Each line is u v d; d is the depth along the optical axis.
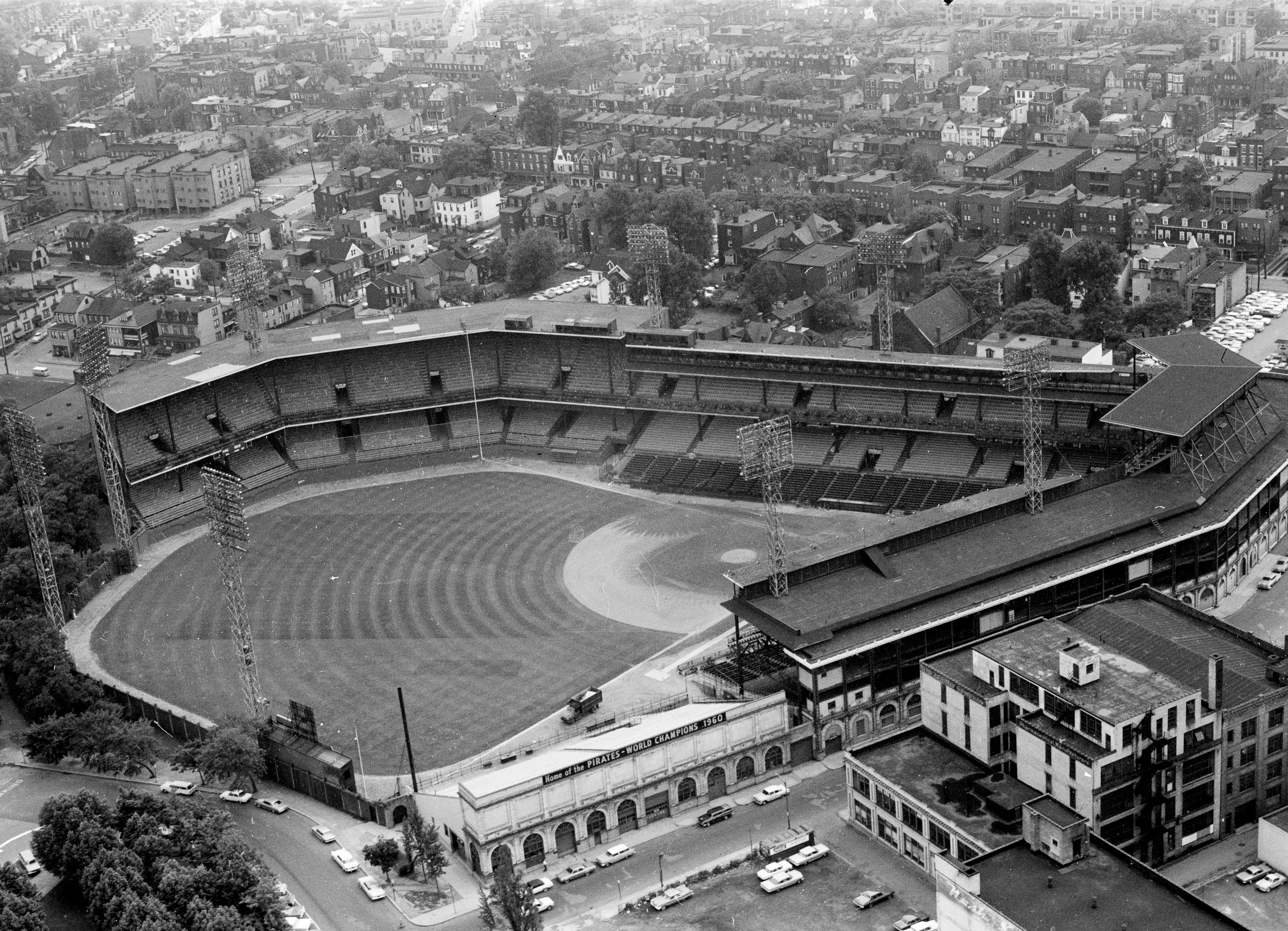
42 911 199.00
